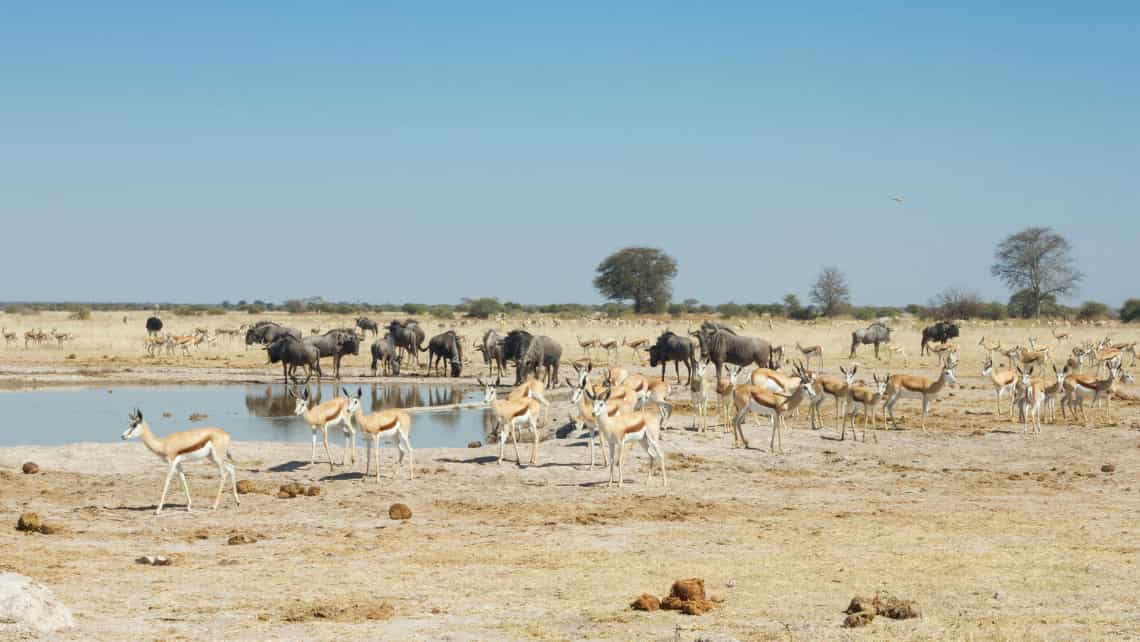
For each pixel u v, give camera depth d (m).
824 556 15.02
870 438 28.78
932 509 19.16
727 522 18.11
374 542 16.53
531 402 24.83
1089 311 109.56
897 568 14.10
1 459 25.20
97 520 18.50
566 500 20.38
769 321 99.19
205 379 51.78
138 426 18.72
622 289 126.75
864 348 66.94
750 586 13.20
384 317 115.00
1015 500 20.09
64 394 45.28
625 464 24.53
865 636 10.68
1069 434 29.62
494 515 18.98
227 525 18.11
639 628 11.22
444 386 50.38
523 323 92.00
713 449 26.58
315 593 12.98
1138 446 27.38
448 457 25.80
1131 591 12.55
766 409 26.50
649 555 15.31
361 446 28.69
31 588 11.11
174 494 21.23
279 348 50.62
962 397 40.34
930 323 97.06
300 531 17.56
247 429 33.81
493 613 11.96
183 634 10.96
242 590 13.14
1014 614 11.49
